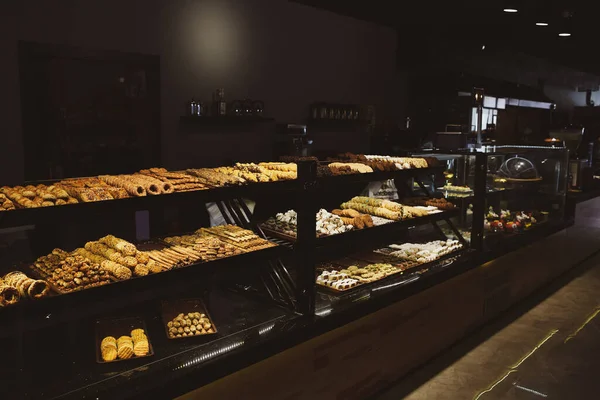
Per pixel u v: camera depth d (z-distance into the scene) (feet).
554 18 18.74
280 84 19.75
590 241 21.09
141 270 6.49
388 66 24.54
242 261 7.51
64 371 6.26
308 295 8.38
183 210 12.66
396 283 10.33
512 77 27.45
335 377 8.78
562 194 18.33
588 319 14.34
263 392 7.41
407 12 20.40
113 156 15.48
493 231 14.94
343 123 22.48
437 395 10.18
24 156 13.61
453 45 22.99
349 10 21.08
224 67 17.80
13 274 5.92
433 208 12.23
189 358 6.72
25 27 13.24
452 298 11.94
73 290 5.89
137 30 15.38
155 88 16.03
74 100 14.51
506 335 13.15
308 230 8.29
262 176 8.16
